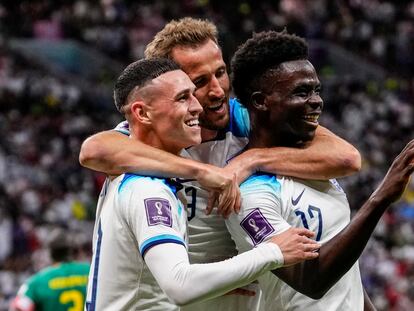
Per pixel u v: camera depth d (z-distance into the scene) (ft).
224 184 20.20
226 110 21.91
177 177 20.18
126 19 131.54
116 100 21.02
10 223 81.10
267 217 20.57
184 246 19.02
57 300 37.65
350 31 135.33
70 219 87.51
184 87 20.16
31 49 124.57
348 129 120.47
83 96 119.03
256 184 20.93
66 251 38.22
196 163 20.29
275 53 21.09
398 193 19.51
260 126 21.67
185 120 20.21
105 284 19.92
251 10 132.26
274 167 21.07
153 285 19.74
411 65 134.10
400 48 134.72
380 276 78.95
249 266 18.67
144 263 19.58
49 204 88.99
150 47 21.97
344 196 22.03
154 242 18.79
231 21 129.80
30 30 128.47
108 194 20.51
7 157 100.22
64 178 96.58
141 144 20.47
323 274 19.62
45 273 37.93
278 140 21.61
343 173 21.29
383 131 120.37
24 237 80.69
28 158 101.40
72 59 124.06
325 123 120.78
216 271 18.44
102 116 116.06
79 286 38.04
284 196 21.03
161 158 20.15
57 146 105.40
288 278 20.18
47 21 129.70
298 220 20.97
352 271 21.44
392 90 128.88
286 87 20.97
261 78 21.26
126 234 19.63
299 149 21.33
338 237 19.61
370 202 19.61
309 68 21.09
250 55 21.33
